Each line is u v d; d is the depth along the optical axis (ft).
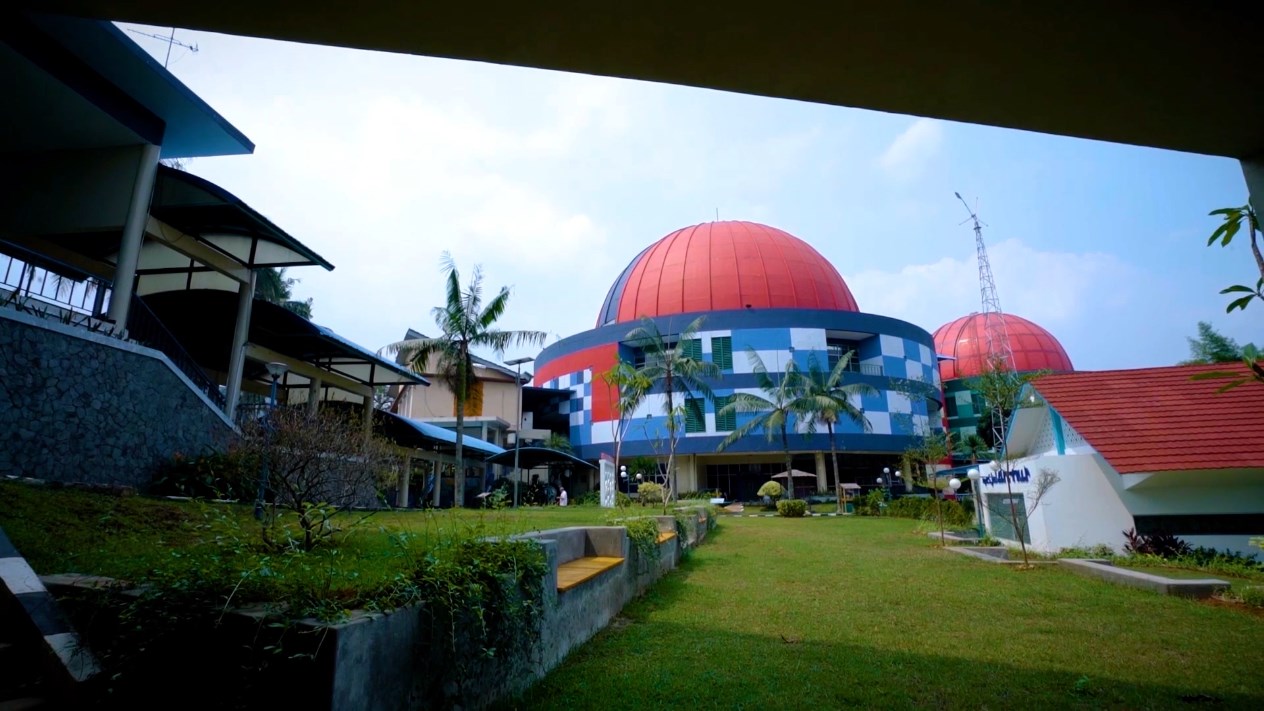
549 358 183.52
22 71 34.91
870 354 157.28
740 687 16.22
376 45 10.82
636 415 150.10
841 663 18.54
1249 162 12.07
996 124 12.16
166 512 26.43
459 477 84.43
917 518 95.76
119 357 34.53
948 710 14.98
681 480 146.20
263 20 10.19
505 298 88.12
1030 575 36.06
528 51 10.81
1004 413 99.40
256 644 9.69
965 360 233.35
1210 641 21.34
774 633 22.30
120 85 39.58
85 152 41.93
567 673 17.30
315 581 11.62
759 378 130.82
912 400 153.79
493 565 14.26
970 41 9.92
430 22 10.11
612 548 26.53
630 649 19.93
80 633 11.37
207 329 61.93
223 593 10.53
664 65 11.05
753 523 86.28
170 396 38.14
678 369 111.45
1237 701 15.64
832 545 53.93
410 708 11.23
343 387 75.56
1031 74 10.55
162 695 10.05
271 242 52.75
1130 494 41.65
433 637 12.04
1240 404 42.24
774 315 148.46
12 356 28.63
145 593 10.71
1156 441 40.24
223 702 9.63
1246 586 28.63
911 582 33.47
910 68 10.73
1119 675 17.70
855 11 9.43
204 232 50.42
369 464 30.12
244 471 32.22
